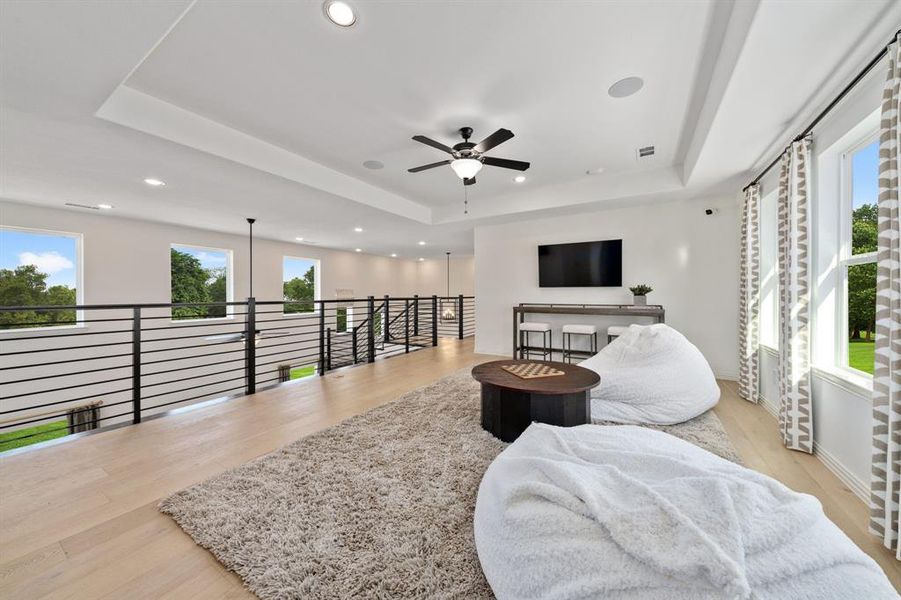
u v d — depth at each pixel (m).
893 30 1.67
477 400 3.52
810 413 2.47
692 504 1.10
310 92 2.56
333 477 2.07
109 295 5.38
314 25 1.93
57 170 3.36
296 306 8.29
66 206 4.73
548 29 1.99
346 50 2.13
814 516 1.08
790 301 2.57
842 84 2.10
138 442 2.62
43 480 2.10
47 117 2.39
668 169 4.14
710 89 2.51
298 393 3.87
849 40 1.74
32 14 1.51
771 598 0.89
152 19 1.58
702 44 2.12
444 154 3.64
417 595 1.28
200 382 6.48
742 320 3.75
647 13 1.88
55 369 4.94
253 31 1.96
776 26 1.66
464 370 4.88
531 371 2.91
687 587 0.93
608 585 0.98
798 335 2.51
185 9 1.55
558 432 1.72
